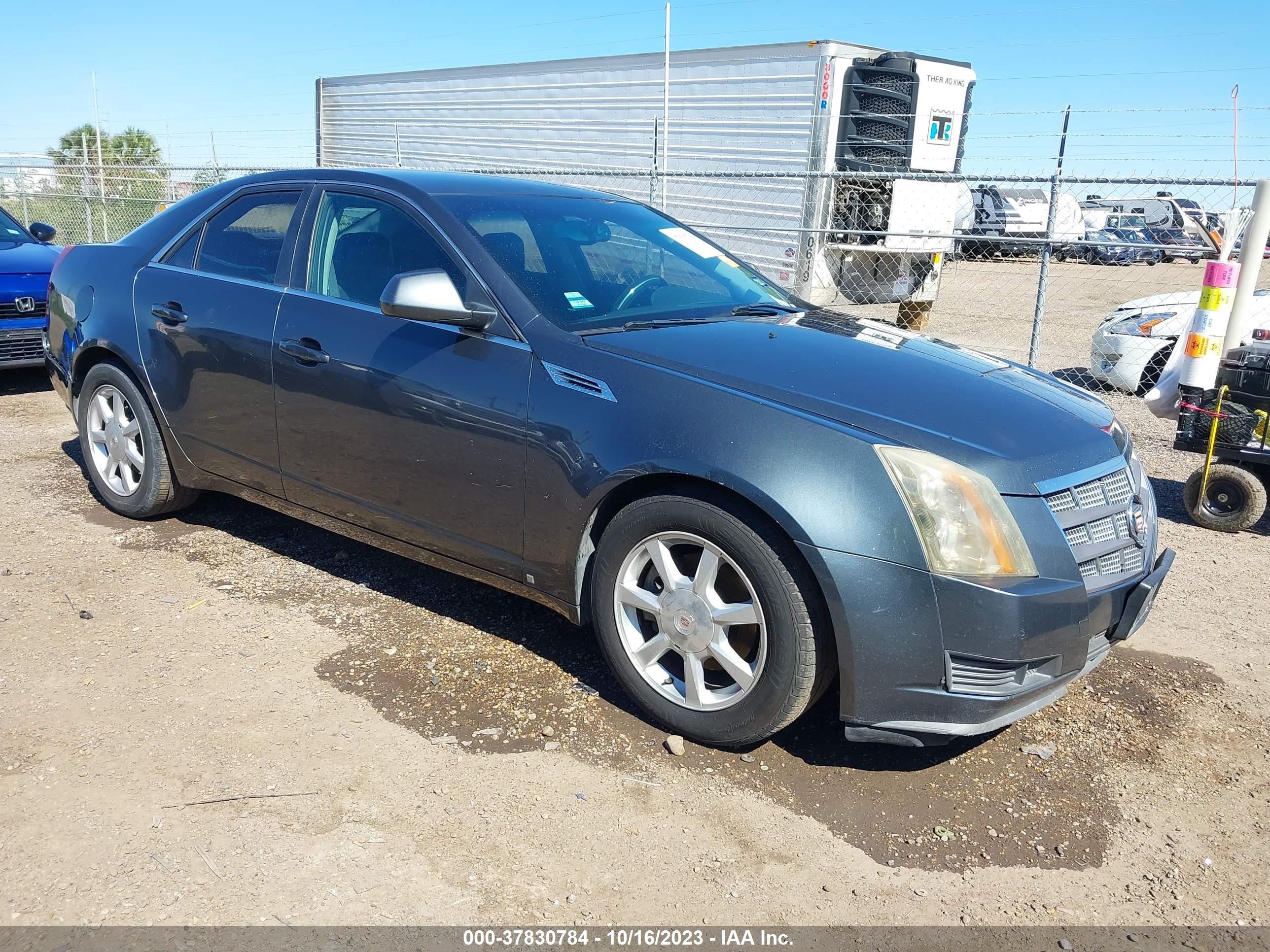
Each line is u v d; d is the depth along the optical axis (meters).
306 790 2.60
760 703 2.70
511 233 3.43
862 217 11.59
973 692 2.54
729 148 12.27
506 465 3.05
